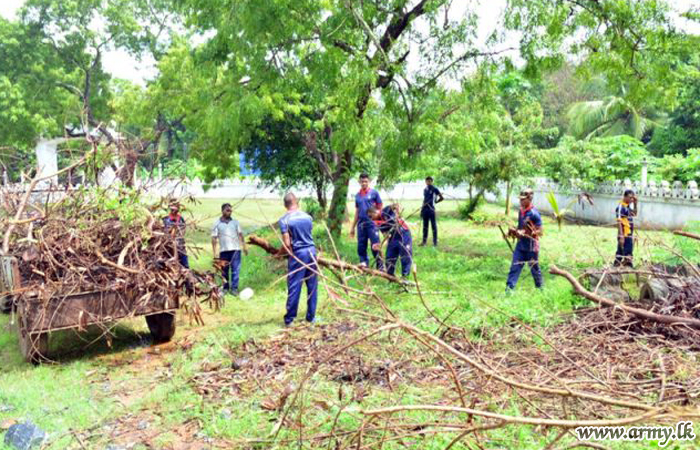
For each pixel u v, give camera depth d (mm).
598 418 4180
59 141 25609
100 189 7609
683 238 10453
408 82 11742
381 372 5352
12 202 7914
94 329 7781
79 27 25312
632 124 26391
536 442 3945
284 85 11539
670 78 11672
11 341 7414
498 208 24812
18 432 4402
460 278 10016
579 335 6012
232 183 30938
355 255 12352
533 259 8547
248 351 6379
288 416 4570
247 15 10336
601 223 19781
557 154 19094
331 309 8055
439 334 6262
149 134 11117
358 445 3766
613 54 11266
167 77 18984
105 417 4863
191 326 7797
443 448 3912
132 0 26078
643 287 7117
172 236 7246
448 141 11648
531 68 11336
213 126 12234
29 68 25016
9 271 6738
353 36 10695
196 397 5184
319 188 18000
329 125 15359
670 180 18891
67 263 6492
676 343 5805
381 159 13094
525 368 5125
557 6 10891
